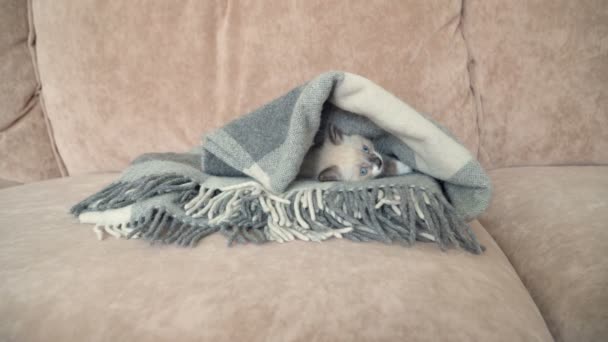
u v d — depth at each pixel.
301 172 0.98
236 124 0.79
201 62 1.17
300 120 0.72
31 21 1.22
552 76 1.16
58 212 0.81
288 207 0.71
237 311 0.46
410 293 0.49
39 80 1.24
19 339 0.46
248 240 0.65
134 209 0.70
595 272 0.60
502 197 0.94
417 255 0.60
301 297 0.48
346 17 1.12
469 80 1.19
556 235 0.72
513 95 1.17
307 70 1.14
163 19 1.15
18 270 0.56
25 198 0.91
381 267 0.55
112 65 1.16
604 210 0.75
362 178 0.91
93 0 1.15
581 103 1.15
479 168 0.71
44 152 1.25
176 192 0.73
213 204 0.71
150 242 0.63
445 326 0.45
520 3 1.15
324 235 0.66
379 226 0.65
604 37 1.14
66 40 1.17
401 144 0.88
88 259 0.58
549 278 0.64
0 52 1.19
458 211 0.74
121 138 1.19
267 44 1.14
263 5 1.14
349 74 0.72
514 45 1.16
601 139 1.16
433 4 1.13
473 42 1.18
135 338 0.44
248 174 0.76
